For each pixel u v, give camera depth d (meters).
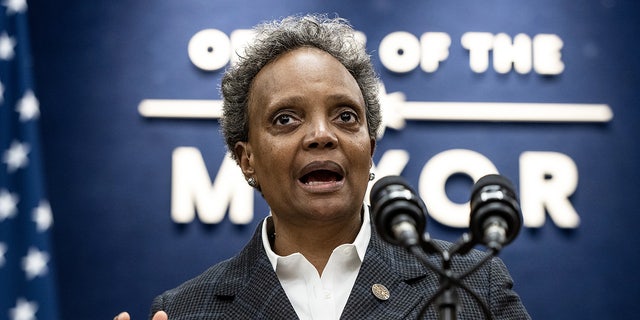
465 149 7.24
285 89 3.02
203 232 7.13
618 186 7.24
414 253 2.21
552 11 7.49
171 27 7.47
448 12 7.48
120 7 7.50
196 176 7.19
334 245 3.10
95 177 7.23
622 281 7.11
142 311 7.06
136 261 7.11
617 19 7.50
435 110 7.25
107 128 7.30
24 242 6.53
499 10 7.48
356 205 3.01
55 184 7.20
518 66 7.36
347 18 7.47
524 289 7.08
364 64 3.22
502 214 2.28
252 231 7.12
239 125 3.27
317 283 3.04
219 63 7.36
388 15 7.48
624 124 7.33
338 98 2.99
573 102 7.36
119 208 7.19
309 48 3.13
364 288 2.98
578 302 7.08
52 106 7.32
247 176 3.29
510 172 7.21
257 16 7.49
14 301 6.42
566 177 7.20
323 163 2.94
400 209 2.29
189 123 7.32
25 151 6.65
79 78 7.37
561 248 7.13
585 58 7.43
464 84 7.34
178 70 7.39
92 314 7.05
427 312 2.92
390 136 7.22
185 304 3.15
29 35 7.41
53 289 6.54
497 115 7.25
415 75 7.34
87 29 7.46
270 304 3.00
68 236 7.14
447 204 7.10
